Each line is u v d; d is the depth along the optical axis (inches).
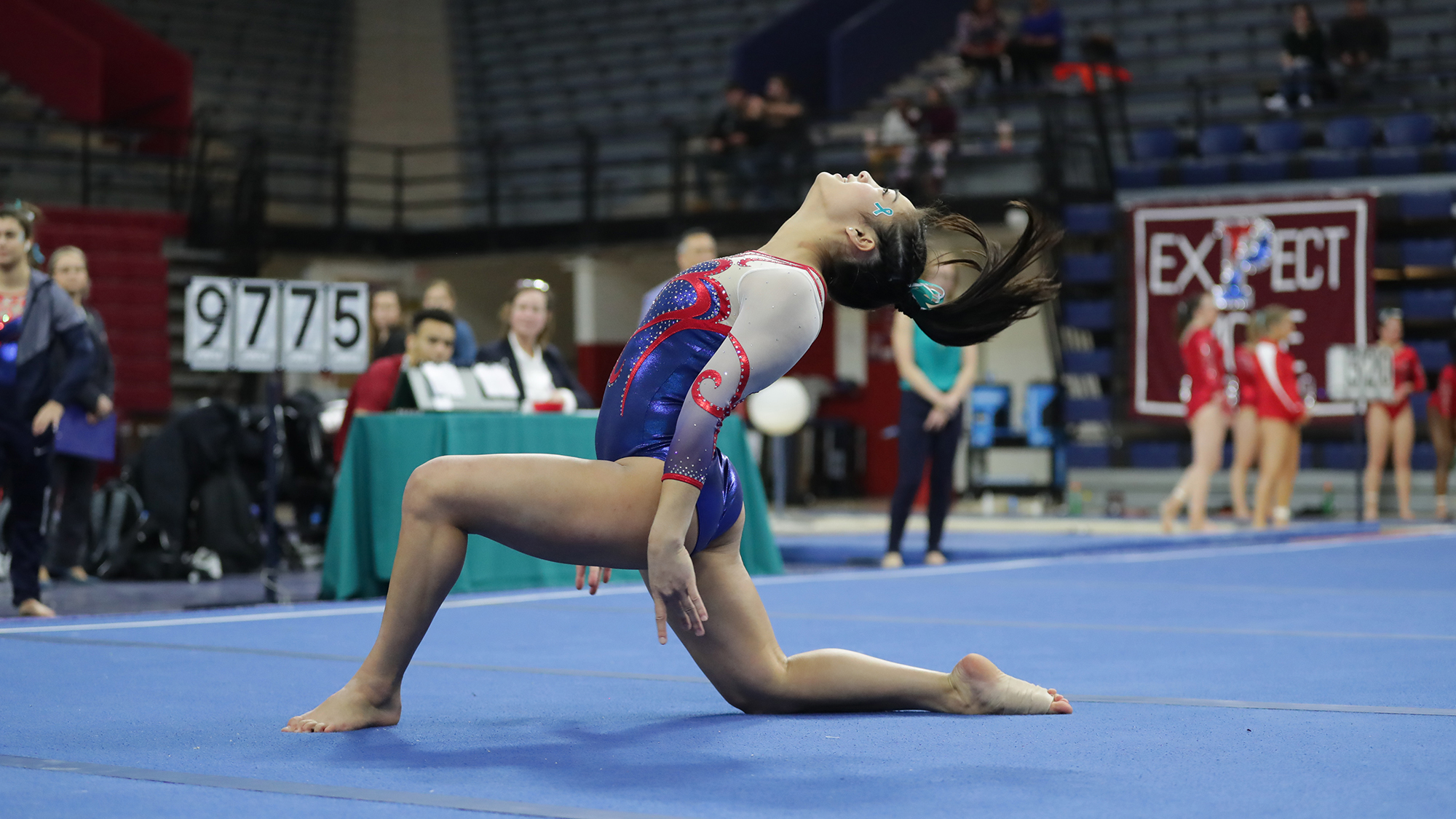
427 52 926.4
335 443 354.0
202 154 717.3
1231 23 741.9
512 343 308.8
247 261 695.1
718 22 882.8
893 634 204.5
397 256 750.5
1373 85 649.6
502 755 115.7
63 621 222.8
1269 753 116.0
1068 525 480.4
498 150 862.5
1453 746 118.6
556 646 191.6
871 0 875.4
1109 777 106.7
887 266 129.0
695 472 117.6
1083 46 678.5
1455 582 290.5
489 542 281.9
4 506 317.4
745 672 133.0
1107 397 605.0
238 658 178.5
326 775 107.7
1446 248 571.8
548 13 930.7
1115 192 631.2
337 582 269.1
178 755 115.7
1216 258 585.9
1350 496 568.4
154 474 328.5
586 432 290.7
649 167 808.3
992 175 642.2
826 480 718.5
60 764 112.0
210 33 876.0
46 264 619.5
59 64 766.5
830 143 671.1
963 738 122.8
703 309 123.6
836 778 106.7
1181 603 250.4
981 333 133.0
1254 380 475.8
